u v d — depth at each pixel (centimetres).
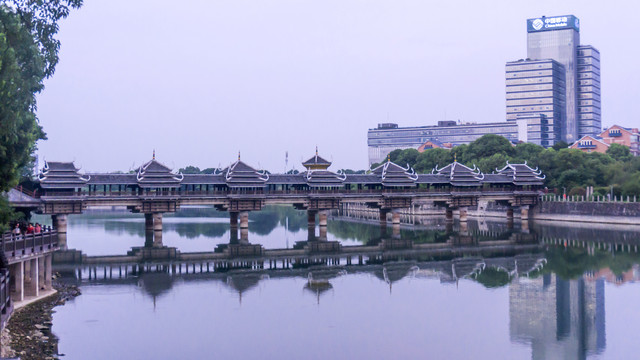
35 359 4269
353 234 13562
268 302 6372
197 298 6538
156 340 4988
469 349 4856
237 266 8738
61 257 9431
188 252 10175
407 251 10481
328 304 6303
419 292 6912
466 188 15038
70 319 5512
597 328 5453
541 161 18312
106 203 11194
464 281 7600
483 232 13625
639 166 16075
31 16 6347
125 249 10456
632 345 4981
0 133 4828
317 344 4947
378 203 13812
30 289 6166
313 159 14088
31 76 5778
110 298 6469
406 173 14288
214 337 5103
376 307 6184
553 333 5297
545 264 8906
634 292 6900
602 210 14412
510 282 7512
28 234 5606
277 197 12681
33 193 11050
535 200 15425
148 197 11481
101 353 4612
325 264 8975
